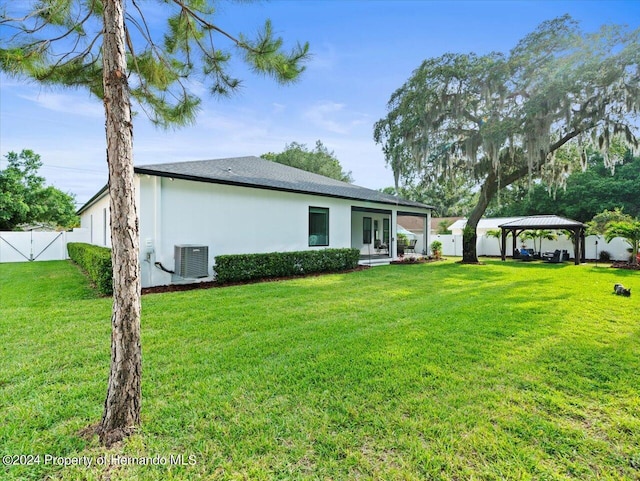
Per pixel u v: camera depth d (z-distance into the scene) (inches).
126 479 73.5
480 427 92.0
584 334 171.5
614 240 625.6
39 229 935.0
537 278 385.7
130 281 89.5
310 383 117.9
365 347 153.0
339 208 511.5
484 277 393.4
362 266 517.3
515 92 501.0
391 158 591.5
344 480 73.4
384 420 95.2
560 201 947.3
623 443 85.4
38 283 333.7
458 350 149.0
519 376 123.2
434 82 527.5
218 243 358.3
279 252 397.7
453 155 561.9
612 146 575.2
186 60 175.6
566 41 465.1
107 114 88.6
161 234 313.9
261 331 177.9
